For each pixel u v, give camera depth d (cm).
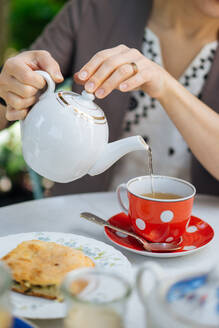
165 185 96
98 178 128
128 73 93
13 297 77
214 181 126
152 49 131
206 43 130
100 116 87
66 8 138
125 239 93
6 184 210
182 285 64
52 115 85
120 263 83
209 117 109
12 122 116
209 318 57
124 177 129
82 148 85
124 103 128
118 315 64
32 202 104
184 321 57
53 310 75
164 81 105
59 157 85
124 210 97
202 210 104
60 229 95
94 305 62
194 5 123
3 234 93
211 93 126
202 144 109
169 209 89
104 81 91
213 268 65
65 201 105
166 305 60
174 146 128
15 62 89
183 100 107
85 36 134
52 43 135
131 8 132
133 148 86
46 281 77
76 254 82
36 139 85
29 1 246
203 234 94
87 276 66
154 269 65
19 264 79
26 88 87
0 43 233
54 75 91
